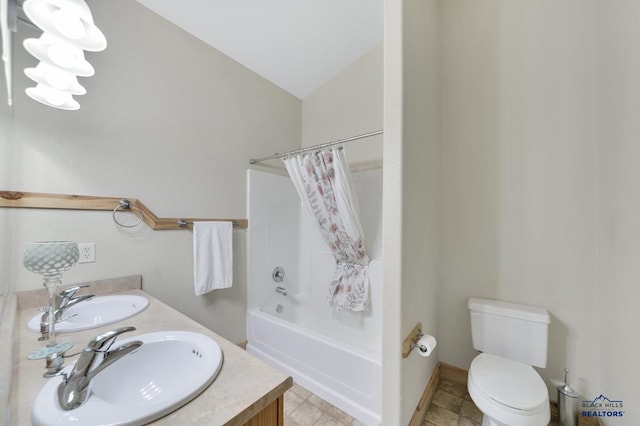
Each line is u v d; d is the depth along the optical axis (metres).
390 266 1.22
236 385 0.65
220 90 2.11
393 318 1.21
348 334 2.32
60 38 0.95
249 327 2.26
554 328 1.59
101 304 1.30
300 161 2.10
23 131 1.21
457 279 1.91
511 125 1.74
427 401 1.61
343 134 2.63
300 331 1.89
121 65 1.55
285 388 0.67
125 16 1.57
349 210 2.00
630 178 1.19
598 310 1.47
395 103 1.22
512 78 1.74
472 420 1.52
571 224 1.56
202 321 1.98
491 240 1.80
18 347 0.85
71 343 0.88
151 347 0.87
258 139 2.44
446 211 1.96
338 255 2.30
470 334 1.86
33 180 1.23
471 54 1.89
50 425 0.50
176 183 1.81
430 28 1.68
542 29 1.65
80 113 1.39
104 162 1.47
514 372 1.38
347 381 1.62
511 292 1.73
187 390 0.61
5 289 0.76
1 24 0.66
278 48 2.21
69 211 1.34
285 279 2.64
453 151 1.94
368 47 2.39
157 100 1.71
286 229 2.67
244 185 2.30
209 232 1.93
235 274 2.22
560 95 1.59
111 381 0.76
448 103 1.97
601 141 1.44
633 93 1.16
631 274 1.17
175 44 1.81
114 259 1.51
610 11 1.35
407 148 1.27
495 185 1.79
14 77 1.17
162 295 1.73
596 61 1.48
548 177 1.62
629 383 1.18
